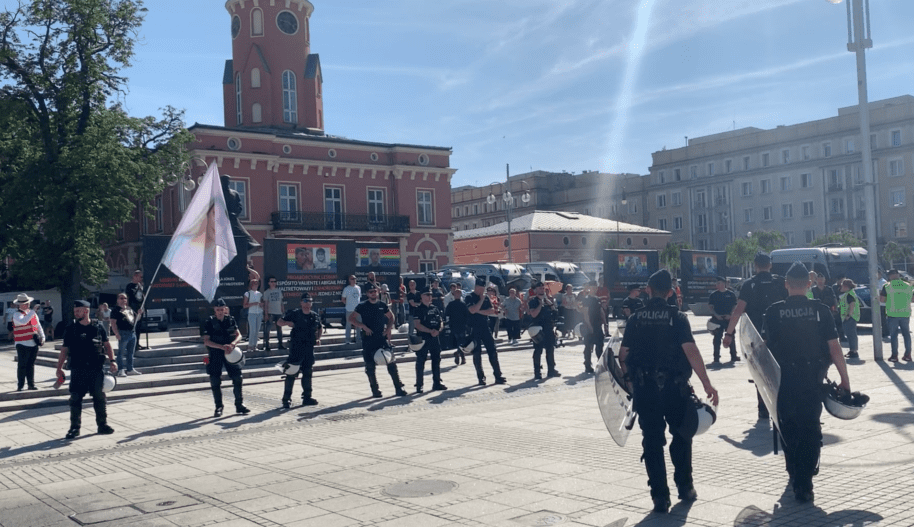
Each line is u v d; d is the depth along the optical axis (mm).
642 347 5551
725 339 8102
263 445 8844
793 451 5652
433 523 5426
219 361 11406
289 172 43469
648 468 5457
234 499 6344
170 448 8938
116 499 6527
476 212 106688
